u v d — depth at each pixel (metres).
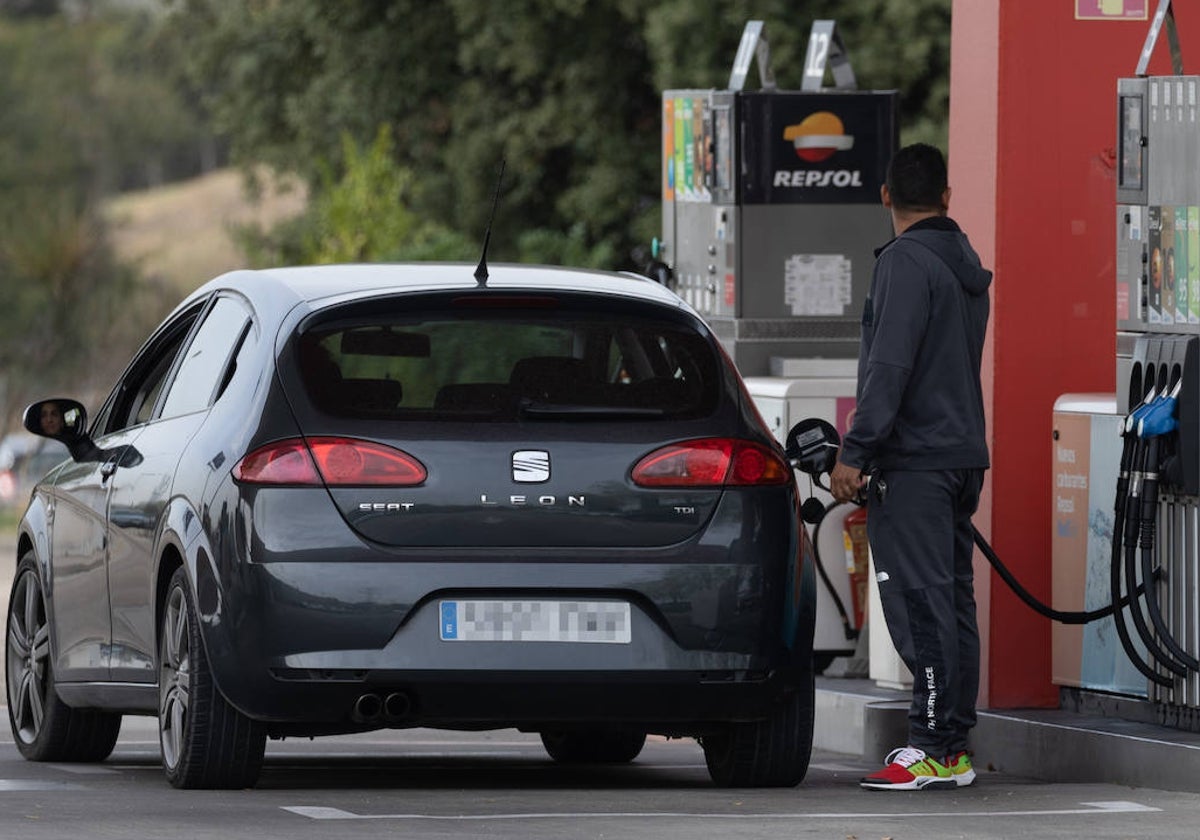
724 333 38.41
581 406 23.25
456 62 111.88
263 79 122.94
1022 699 29.38
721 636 23.03
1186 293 25.52
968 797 23.88
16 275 138.75
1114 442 27.62
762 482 23.48
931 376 24.47
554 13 100.81
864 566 35.25
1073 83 29.44
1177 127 25.78
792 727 24.47
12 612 31.17
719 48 91.81
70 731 29.48
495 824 20.64
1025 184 29.36
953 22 30.23
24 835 19.86
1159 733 26.06
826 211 38.34
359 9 113.12
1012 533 29.36
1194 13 29.52
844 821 21.17
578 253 101.62
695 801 23.16
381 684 22.47
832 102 38.38
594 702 22.86
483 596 22.64
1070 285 29.48
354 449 22.75
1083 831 20.58
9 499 131.25
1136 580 26.84
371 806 22.28
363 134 114.75
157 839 19.53
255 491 22.72
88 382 141.00
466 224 109.44
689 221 39.81
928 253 24.44
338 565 22.47
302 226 122.50
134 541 25.80
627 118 104.50
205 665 23.34
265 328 23.98
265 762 29.84
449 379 23.36
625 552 22.89
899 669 32.03
